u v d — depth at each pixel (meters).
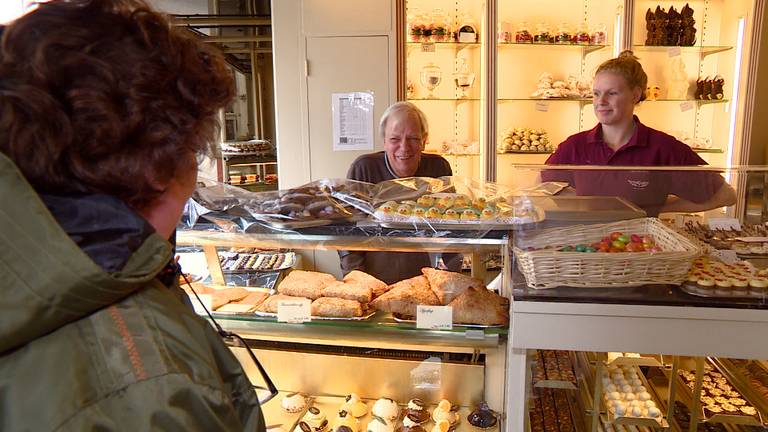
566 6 3.18
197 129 0.53
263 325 1.29
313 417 1.41
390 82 2.76
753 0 2.84
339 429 1.34
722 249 1.32
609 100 2.16
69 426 0.40
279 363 1.50
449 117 3.25
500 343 1.21
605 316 1.12
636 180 1.43
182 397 0.44
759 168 1.44
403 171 2.19
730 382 1.45
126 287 0.45
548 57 3.23
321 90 2.78
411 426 1.35
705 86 3.08
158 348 0.45
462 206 1.30
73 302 0.42
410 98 3.13
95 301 0.44
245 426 0.55
